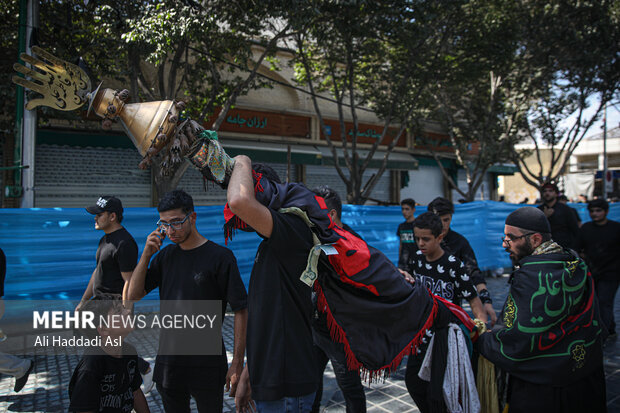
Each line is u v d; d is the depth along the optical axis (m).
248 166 1.51
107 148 11.00
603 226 5.55
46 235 5.28
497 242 10.06
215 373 2.41
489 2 10.36
